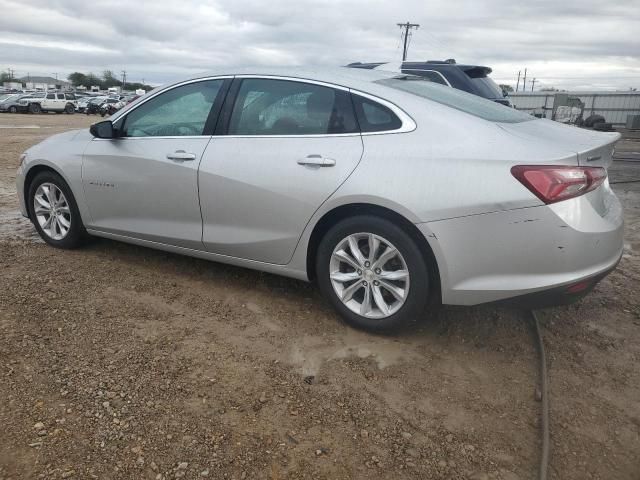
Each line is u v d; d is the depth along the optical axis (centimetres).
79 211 483
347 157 343
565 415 286
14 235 554
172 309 390
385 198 325
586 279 309
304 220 359
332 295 366
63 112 4531
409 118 338
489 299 319
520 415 285
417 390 303
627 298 435
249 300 408
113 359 320
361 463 247
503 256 309
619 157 1577
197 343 344
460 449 259
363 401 292
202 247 415
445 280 323
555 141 324
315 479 237
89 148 464
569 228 300
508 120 353
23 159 515
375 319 352
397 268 344
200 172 397
